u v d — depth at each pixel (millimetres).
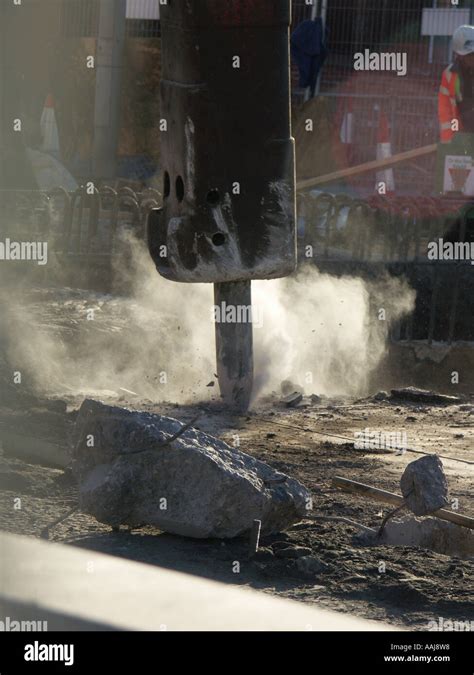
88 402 6645
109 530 6609
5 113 20312
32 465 8211
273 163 11430
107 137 27766
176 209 11625
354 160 29750
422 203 19469
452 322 18609
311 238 19484
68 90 29234
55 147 27297
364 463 9586
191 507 6379
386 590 5703
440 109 21500
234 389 12289
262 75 11195
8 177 20438
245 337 12227
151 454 6387
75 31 29031
